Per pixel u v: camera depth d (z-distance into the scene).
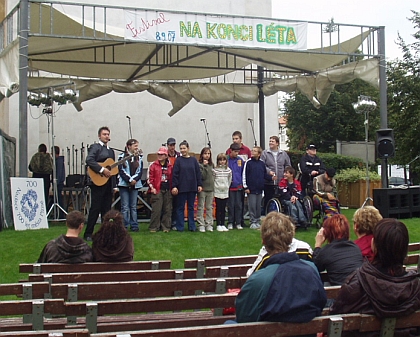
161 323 3.87
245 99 16.06
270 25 10.86
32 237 8.94
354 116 40.16
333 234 4.41
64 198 12.88
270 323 2.98
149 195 13.26
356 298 3.21
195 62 15.36
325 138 40.62
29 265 4.96
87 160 9.18
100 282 4.19
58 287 3.89
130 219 10.34
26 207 10.01
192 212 10.38
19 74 9.62
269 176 11.39
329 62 13.51
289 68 14.09
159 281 3.97
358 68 12.59
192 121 17.45
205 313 4.77
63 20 11.19
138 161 10.29
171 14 10.25
